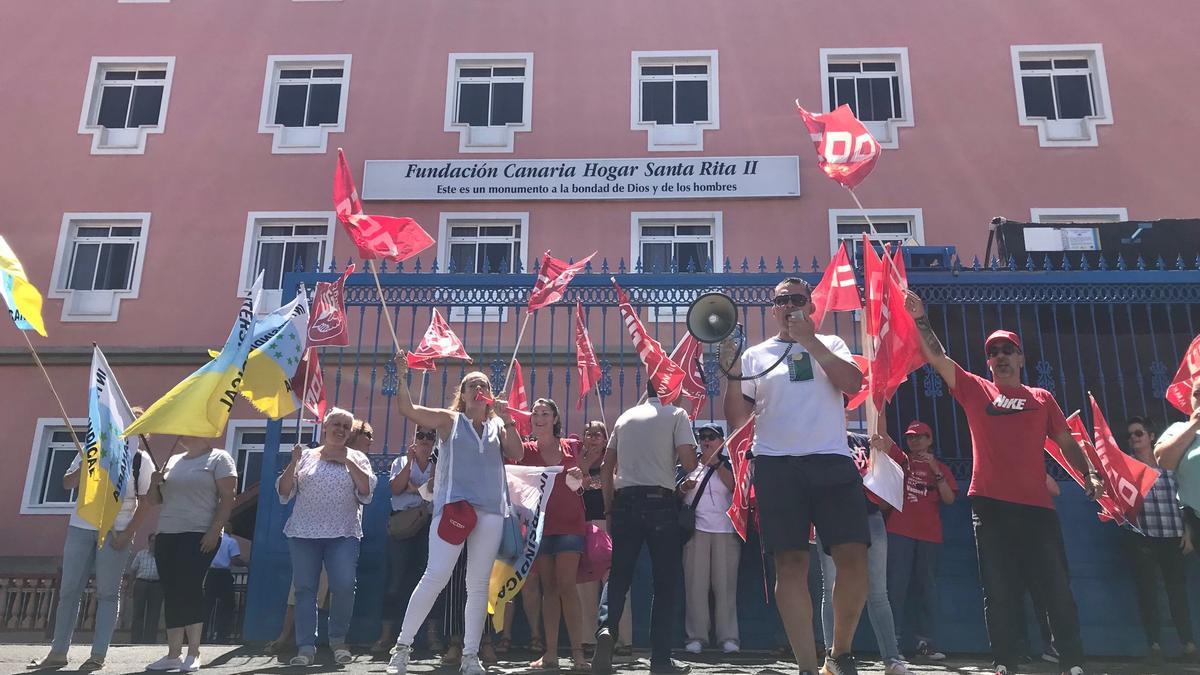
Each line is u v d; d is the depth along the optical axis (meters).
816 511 4.20
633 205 17.11
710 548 7.36
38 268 16.98
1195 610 7.07
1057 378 7.67
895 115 17.73
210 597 11.17
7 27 18.48
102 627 6.08
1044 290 7.83
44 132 17.81
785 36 18.08
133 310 16.73
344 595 6.34
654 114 18.00
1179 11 17.69
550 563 6.07
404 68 18.14
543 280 7.48
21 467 15.73
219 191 17.39
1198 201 16.69
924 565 7.11
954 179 17.02
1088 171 16.95
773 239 16.77
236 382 6.22
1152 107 17.20
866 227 16.91
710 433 7.53
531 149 17.55
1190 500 5.77
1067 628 4.90
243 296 16.77
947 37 17.86
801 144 17.36
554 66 18.08
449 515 5.20
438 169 17.27
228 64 18.20
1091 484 5.27
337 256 17.02
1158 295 7.76
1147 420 7.15
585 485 6.98
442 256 16.89
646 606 7.57
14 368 16.27
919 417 7.74
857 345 9.40
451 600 6.65
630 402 12.93
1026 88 17.77
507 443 5.58
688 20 18.25
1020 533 5.16
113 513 5.98
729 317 4.53
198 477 6.11
